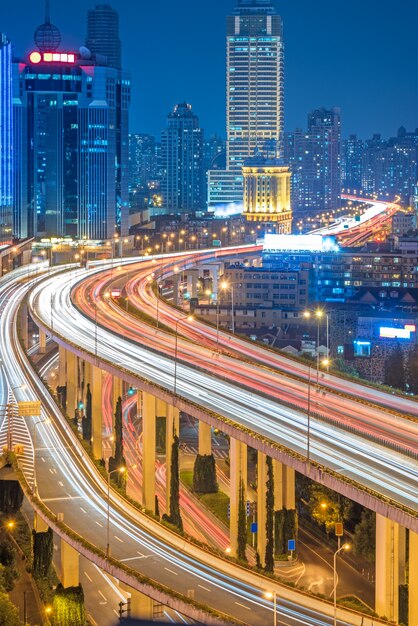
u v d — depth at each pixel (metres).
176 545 189.38
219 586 172.38
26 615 189.25
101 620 186.75
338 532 159.75
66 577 190.50
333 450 188.88
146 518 199.88
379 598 171.50
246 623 159.12
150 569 178.25
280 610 164.38
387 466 179.75
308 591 171.38
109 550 185.62
